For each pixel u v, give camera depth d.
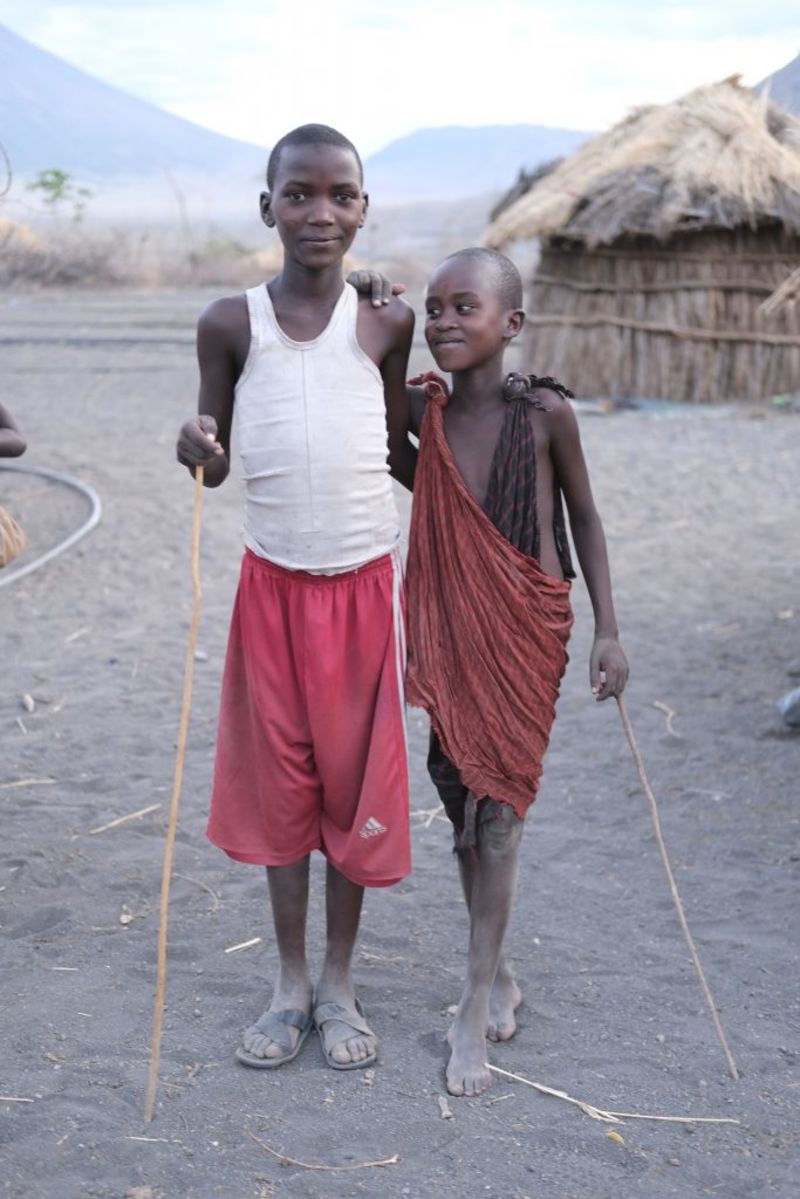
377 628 3.07
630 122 14.18
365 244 40.91
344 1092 3.06
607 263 14.17
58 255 27.48
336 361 2.98
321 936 3.83
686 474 10.84
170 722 5.60
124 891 4.10
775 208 12.76
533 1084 3.10
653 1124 2.96
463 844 3.10
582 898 4.09
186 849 4.41
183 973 3.61
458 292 2.90
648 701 5.84
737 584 7.67
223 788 3.21
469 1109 3.00
